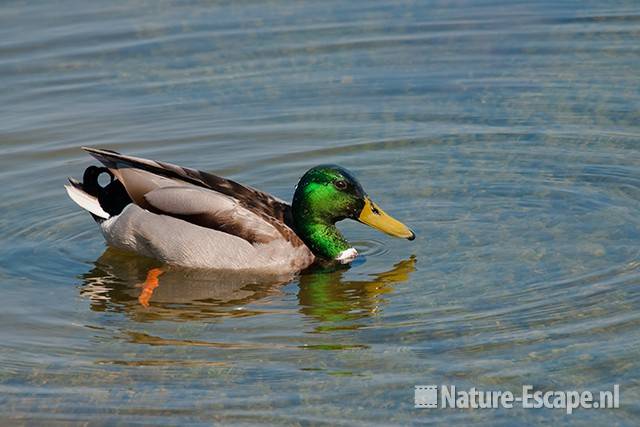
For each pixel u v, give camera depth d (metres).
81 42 20.55
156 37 20.75
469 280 13.58
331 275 14.34
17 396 11.31
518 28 20.77
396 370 11.50
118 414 10.95
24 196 16.33
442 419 10.65
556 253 14.11
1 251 14.92
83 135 17.94
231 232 14.51
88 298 13.64
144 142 17.72
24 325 12.87
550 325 12.25
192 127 18.12
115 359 11.98
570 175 16.23
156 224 14.61
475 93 18.77
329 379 11.38
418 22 21.14
